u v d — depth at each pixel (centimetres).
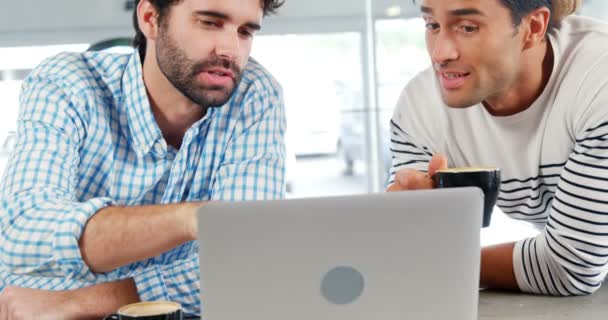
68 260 135
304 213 98
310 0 370
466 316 102
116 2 354
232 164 161
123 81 160
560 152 155
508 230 273
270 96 165
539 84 155
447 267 100
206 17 148
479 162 167
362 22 376
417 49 379
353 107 385
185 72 152
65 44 355
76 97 154
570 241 145
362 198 98
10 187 143
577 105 149
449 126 167
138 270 158
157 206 136
